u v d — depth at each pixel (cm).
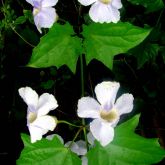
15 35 56
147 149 33
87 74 51
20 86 58
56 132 55
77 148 37
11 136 61
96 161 34
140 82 51
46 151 35
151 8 44
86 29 36
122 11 48
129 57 50
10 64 58
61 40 37
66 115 56
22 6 54
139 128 53
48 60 36
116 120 33
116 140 34
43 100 35
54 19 38
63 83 55
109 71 51
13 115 60
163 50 47
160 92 52
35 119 35
